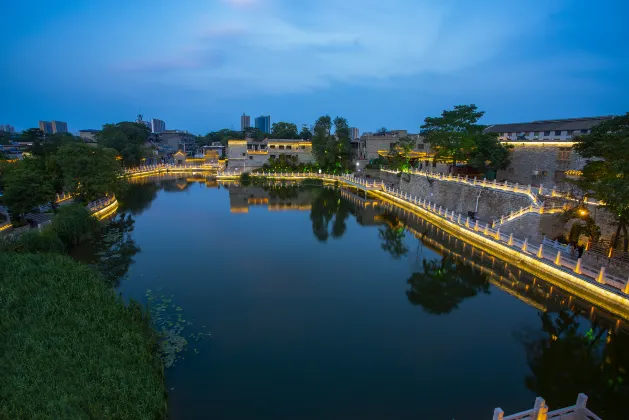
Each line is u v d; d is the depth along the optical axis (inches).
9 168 1520.7
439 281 1028.5
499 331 759.1
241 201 2313.0
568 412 427.5
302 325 765.9
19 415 416.2
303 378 592.7
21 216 1296.8
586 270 858.1
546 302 904.9
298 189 2898.6
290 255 1246.9
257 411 518.0
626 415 529.3
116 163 1915.6
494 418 396.2
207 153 4739.2
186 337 705.0
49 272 808.3
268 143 3828.7
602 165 979.9
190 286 961.5
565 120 2110.0
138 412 454.3
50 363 515.8
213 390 558.3
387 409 528.7
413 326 772.6
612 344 719.7
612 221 1019.3
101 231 1476.4
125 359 556.1
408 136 3245.6
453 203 1758.1
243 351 664.4
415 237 1485.0
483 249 1219.9
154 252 1248.8
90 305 693.3
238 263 1153.4
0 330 581.6
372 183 2541.8
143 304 839.1
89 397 461.1
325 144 3526.1
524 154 1743.4
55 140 3245.6
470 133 1888.5
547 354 679.7
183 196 2482.8
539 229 1165.7
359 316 814.5
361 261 1194.6
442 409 531.5
